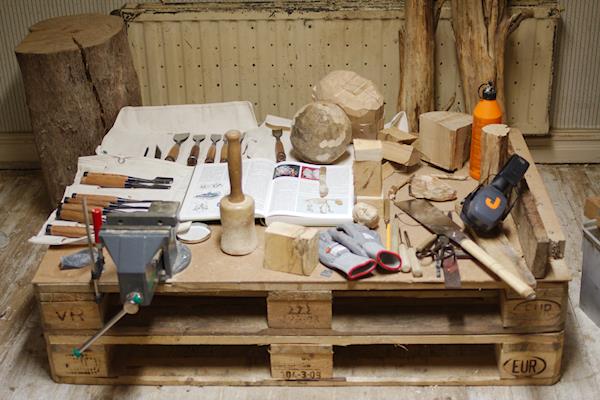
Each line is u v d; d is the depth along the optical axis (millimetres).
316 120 2521
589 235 2463
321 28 3262
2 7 3396
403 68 3105
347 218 2301
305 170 2514
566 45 3381
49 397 2289
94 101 2865
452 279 2102
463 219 2262
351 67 3350
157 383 2309
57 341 2246
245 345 2418
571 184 3432
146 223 1990
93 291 2160
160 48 3326
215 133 2883
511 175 2234
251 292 2221
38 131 2893
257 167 2521
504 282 2102
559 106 3510
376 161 2363
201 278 2131
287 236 2090
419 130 2846
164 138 2842
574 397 2250
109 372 2311
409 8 2998
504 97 3203
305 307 2158
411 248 2219
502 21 2990
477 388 2285
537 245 2057
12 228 3201
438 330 2195
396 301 2316
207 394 2283
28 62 2748
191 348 2408
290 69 3367
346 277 2123
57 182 2984
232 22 3264
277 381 2285
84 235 2305
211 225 2365
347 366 2330
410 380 2281
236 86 3418
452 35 3258
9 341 2543
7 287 2830
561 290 2131
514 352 2227
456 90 3375
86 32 2887
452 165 2627
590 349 2434
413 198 2492
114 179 2521
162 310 2285
